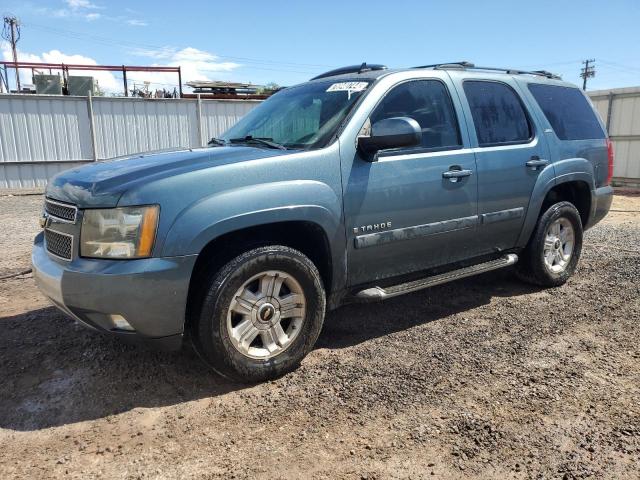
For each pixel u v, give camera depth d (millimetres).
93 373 3645
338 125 3820
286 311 3557
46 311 4844
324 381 3516
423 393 3342
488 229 4672
